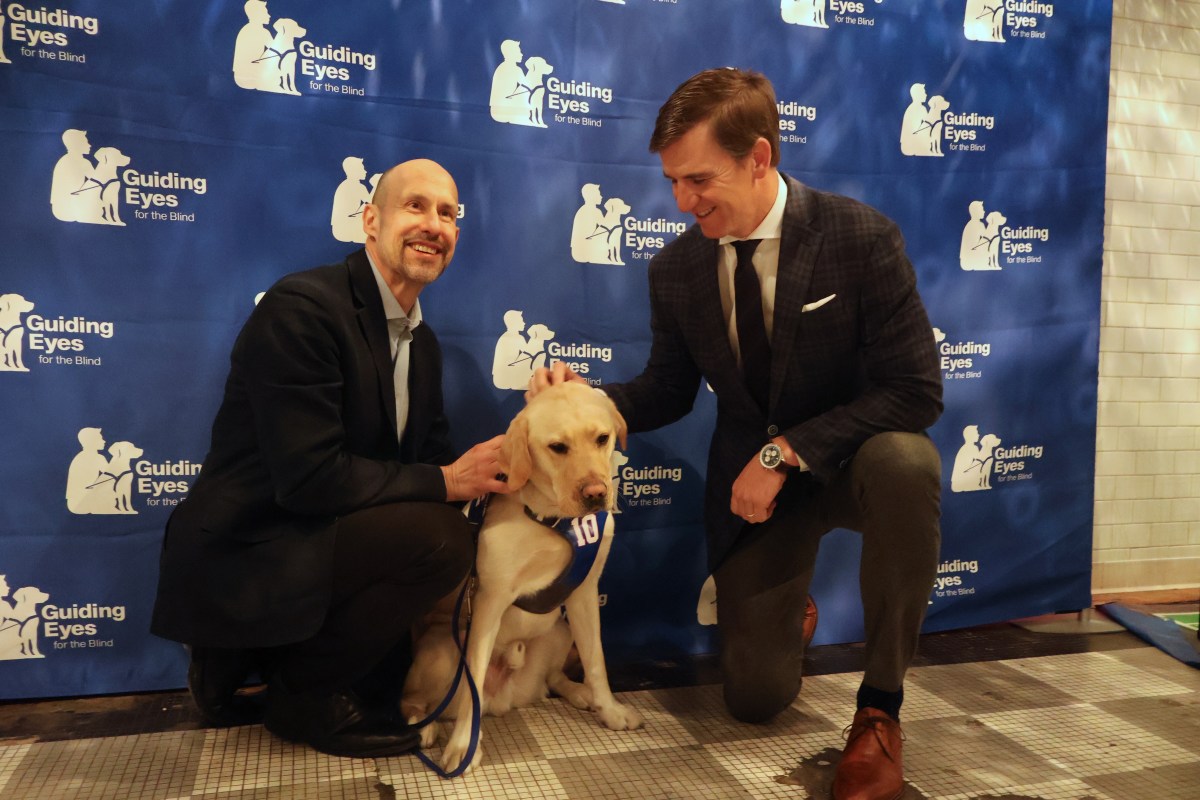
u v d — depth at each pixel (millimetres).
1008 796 1640
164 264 2104
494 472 1813
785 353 1854
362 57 2186
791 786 1678
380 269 1906
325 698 1799
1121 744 1875
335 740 1773
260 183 2145
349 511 1737
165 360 2121
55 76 2006
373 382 1845
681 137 1696
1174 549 3016
